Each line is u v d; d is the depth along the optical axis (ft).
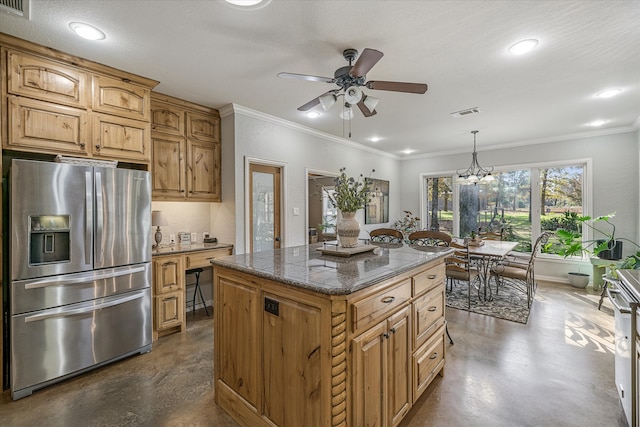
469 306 12.79
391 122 13.92
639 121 13.50
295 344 4.94
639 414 5.12
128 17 6.28
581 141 16.02
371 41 7.23
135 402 6.67
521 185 18.16
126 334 8.48
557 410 6.36
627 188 14.85
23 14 6.07
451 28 6.70
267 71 8.86
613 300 6.37
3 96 6.95
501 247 14.03
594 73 8.86
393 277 5.50
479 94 10.50
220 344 6.50
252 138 12.39
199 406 6.55
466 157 20.22
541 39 7.10
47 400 6.73
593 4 5.87
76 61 7.95
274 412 5.32
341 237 7.72
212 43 7.33
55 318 7.23
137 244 8.76
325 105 8.00
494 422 6.01
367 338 4.88
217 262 6.46
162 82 9.62
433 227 21.94
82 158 8.01
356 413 4.66
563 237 15.40
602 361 8.34
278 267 5.86
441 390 7.09
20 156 7.90
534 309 12.54
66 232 7.47
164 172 10.62
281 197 13.83
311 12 6.15
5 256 7.07
